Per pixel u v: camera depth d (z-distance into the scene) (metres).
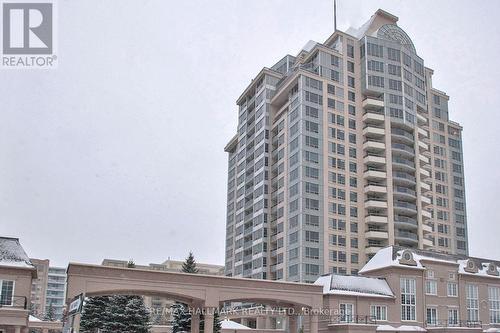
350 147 89.62
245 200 104.56
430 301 59.22
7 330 39.22
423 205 94.19
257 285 50.09
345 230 85.00
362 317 53.97
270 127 99.00
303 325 58.78
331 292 53.25
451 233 101.38
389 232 86.25
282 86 94.88
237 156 112.94
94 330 64.69
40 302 171.50
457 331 56.53
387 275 58.56
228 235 115.75
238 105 115.75
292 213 85.38
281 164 92.44
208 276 48.06
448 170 104.94
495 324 63.66
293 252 83.12
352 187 87.81
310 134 86.56
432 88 108.06
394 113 92.62
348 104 91.62
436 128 105.69
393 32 98.62
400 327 55.59
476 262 66.38
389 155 90.19
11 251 41.31
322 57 91.56
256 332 69.38
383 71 93.94
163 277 46.28
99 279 43.97
